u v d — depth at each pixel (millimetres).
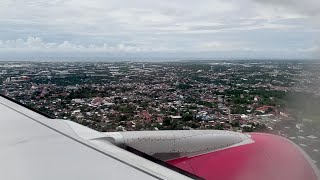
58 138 4941
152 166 3729
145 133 6852
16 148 4465
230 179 6578
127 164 3775
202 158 6941
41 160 3982
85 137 5094
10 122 5988
